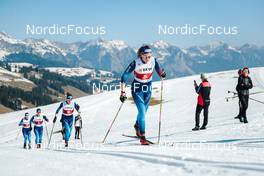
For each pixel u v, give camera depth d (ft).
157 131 57.62
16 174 14.44
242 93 49.03
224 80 156.46
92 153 21.47
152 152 20.61
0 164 18.11
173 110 104.78
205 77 48.01
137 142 37.11
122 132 68.90
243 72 49.19
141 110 31.76
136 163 15.92
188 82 164.35
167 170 13.67
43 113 133.08
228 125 48.03
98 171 14.16
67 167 15.65
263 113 59.06
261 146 25.16
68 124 48.73
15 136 97.19
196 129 48.37
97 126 90.79
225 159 16.14
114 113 116.06
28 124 59.52
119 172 13.76
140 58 31.89
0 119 131.03
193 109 101.09
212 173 12.53
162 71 33.14
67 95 49.03
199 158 16.51
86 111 123.44
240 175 11.96
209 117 74.38
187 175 12.48
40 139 58.80
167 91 144.46
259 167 13.29
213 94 121.39
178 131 52.47
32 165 16.94
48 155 21.74
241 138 34.09
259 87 125.39
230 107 91.91
